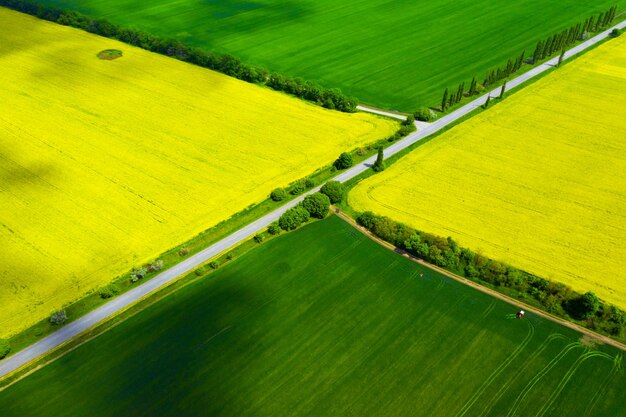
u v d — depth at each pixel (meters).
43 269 77.06
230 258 78.75
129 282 74.81
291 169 99.62
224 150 105.12
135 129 112.12
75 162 101.25
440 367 62.94
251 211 89.00
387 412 58.12
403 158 102.00
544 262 78.00
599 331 67.31
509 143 105.94
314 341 66.19
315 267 77.38
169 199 91.62
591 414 57.66
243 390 60.41
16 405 59.00
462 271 76.44
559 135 108.38
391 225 81.69
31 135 109.88
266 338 66.62
